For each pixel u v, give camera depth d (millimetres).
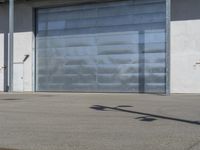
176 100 24219
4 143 9562
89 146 9156
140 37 34438
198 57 32125
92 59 36500
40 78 38906
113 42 35594
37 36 39125
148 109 18234
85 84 36812
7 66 40156
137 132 11211
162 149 8766
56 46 38188
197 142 9570
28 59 39219
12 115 15844
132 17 34812
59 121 13852
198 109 18094
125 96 29031
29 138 10281
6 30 40281
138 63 34500
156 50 33750
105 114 16156
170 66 32250
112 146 9148
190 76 32375
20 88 39562
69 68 37531
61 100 24734
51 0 37688
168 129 11758
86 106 20062
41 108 19000
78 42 37156
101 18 36125
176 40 32781
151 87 33906
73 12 37406
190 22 32312
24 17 39344
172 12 32875
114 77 35500
